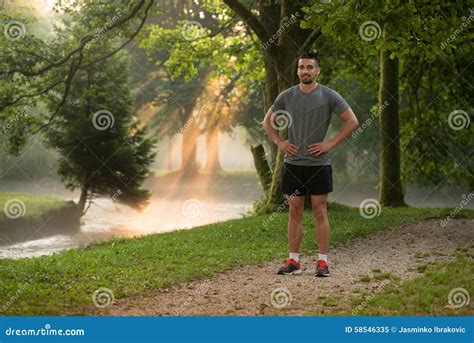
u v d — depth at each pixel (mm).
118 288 8070
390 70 20875
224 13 26000
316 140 8727
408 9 11703
